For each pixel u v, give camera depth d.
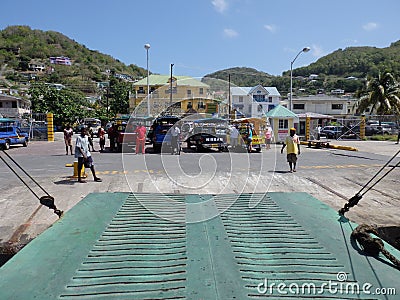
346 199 6.81
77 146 8.20
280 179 8.81
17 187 7.73
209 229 3.73
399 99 34.12
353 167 11.11
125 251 3.09
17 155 14.84
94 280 2.55
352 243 3.30
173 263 2.84
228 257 2.96
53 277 2.59
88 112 49.09
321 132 30.75
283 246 3.22
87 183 8.17
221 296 2.30
